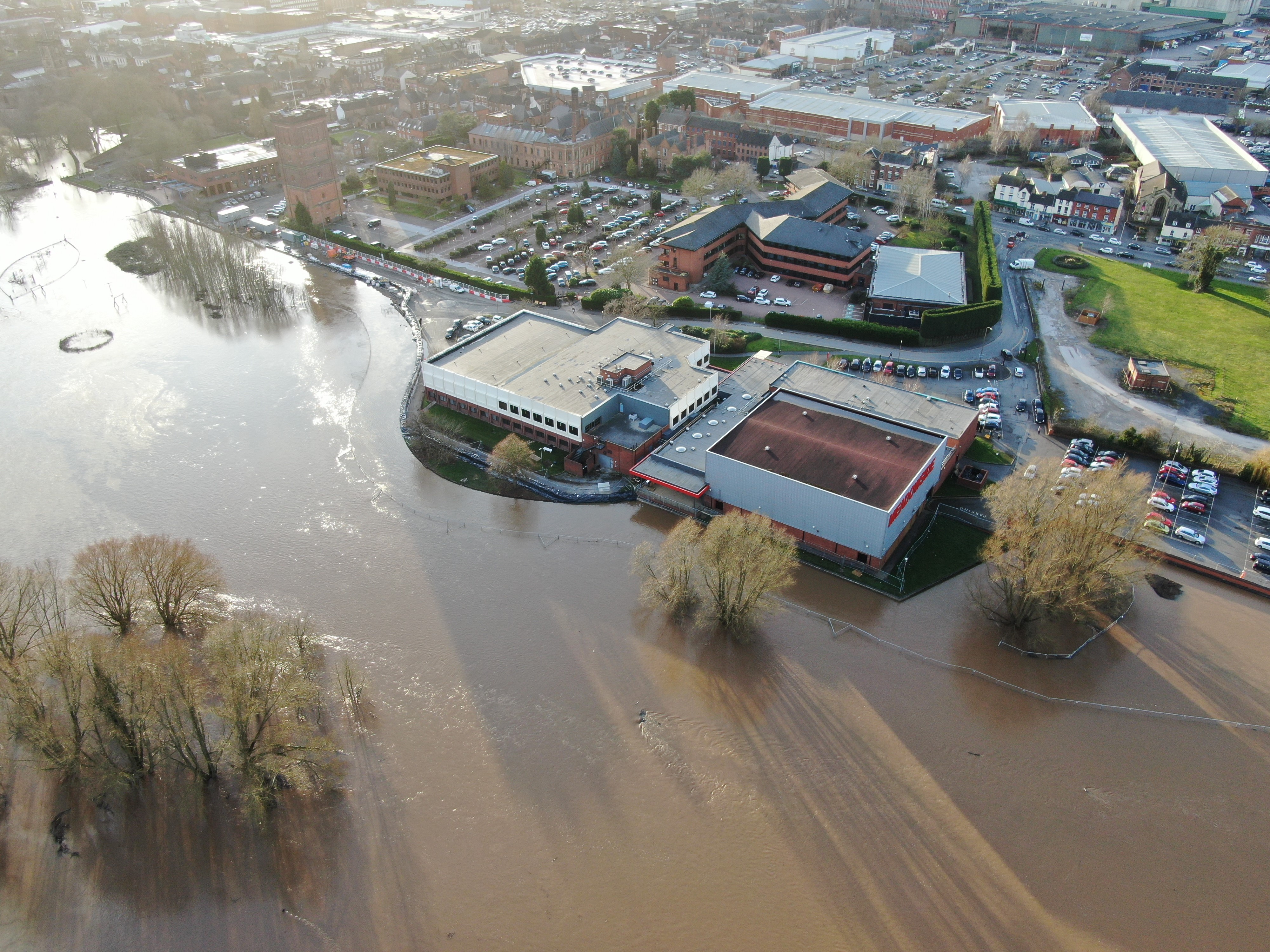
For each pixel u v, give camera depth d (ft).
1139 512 386.11
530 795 311.06
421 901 278.46
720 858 289.12
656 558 411.75
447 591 403.95
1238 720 335.47
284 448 512.22
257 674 303.27
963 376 570.05
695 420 503.20
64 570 417.08
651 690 352.28
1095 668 360.07
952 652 368.89
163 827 301.84
